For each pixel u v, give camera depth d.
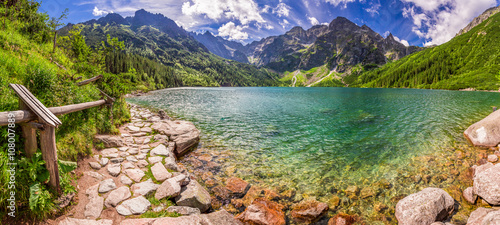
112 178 7.82
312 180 10.06
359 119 24.98
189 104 40.41
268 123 22.77
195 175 10.32
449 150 13.87
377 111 31.55
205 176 10.24
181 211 6.38
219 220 6.02
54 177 5.54
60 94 8.66
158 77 160.25
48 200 5.29
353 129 19.98
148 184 7.68
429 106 37.12
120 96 18.00
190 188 7.82
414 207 7.03
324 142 16.03
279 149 14.44
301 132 18.95
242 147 14.81
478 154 13.02
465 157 12.62
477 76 134.12
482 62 155.88
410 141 15.96
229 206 7.88
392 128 20.19
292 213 7.51
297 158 12.84
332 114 29.00
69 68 16.38
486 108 33.47
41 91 7.98
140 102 43.00
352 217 7.29
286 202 8.26
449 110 31.61
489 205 7.56
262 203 7.87
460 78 145.88
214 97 60.50
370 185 9.55
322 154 13.56
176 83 195.12
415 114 28.14
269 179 10.12
